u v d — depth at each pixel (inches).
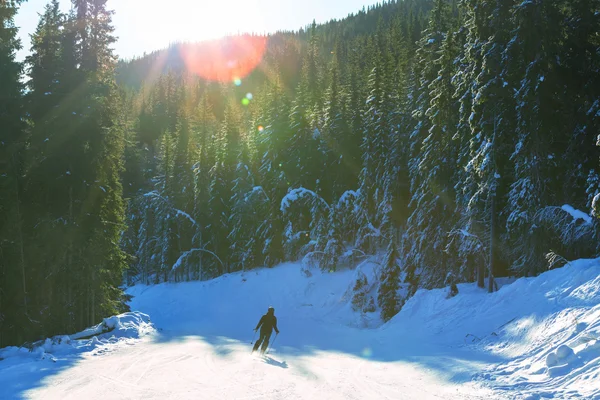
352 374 453.7
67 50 798.5
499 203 791.7
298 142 1615.4
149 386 387.9
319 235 1454.2
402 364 505.7
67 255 765.9
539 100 685.9
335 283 1354.6
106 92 816.9
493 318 601.9
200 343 661.3
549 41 688.4
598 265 540.4
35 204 754.2
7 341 686.5
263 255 1605.6
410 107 1248.2
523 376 383.2
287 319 1187.9
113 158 868.6
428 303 825.5
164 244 1867.6
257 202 1628.9
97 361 500.1
